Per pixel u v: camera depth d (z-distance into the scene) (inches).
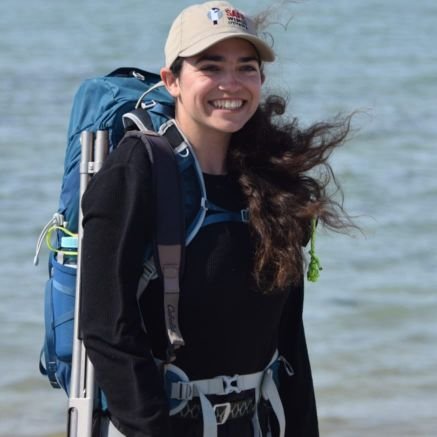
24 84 2967.5
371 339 1184.8
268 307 408.2
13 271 1403.8
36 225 1620.3
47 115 2501.2
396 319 1252.5
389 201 1830.7
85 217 388.2
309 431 444.1
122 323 378.9
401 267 1457.9
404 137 2319.1
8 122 2410.2
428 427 945.5
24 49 3757.4
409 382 1061.8
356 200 1841.8
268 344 418.0
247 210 405.7
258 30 438.6
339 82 3095.5
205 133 407.8
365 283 1387.8
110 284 381.4
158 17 4985.2
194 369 399.9
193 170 401.4
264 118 420.5
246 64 404.5
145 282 391.9
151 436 375.6
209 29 397.7
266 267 402.3
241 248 400.8
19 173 1950.1
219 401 403.5
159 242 386.3
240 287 399.2
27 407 989.8
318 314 1268.5
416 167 2062.0
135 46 3890.3
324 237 1562.5
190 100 402.6
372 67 3363.7
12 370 1073.5
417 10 4948.3
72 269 424.8
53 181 1899.6
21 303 1279.5
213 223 398.3
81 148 419.2
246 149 414.3
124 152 390.0
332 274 1422.2
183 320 394.9
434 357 1133.1
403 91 2965.1
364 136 2310.5
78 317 406.3
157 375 383.2
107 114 426.9
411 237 1604.3
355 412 982.4
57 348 428.1
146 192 384.2
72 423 406.6
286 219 403.9
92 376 405.7
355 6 5049.2
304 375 440.5
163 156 391.5
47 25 4569.4
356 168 2052.2
